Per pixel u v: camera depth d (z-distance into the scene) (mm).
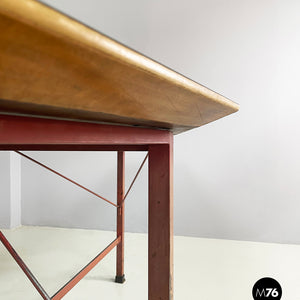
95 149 829
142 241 1749
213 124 1854
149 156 607
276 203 1780
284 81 1757
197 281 1195
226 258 1482
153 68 230
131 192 1961
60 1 1994
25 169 2098
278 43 1763
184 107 364
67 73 182
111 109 276
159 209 595
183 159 1897
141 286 1137
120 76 214
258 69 1790
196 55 1864
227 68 1829
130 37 1940
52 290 1070
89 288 1113
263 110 1788
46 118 293
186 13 1872
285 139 1761
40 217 2088
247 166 1816
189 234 1895
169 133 601
